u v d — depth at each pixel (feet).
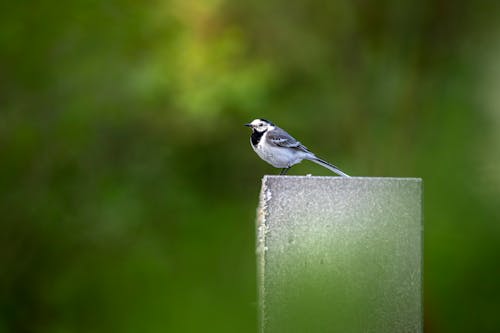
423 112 55.26
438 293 49.67
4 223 49.88
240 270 53.36
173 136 55.16
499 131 53.93
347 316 17.33
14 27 46.44
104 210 51.75
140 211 52.75
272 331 17.33
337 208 17.35
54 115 49.93
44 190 50.62
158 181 55.01
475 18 55.36
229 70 52.01
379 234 17.35
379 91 56.03
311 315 17.35
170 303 49.80
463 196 53.06
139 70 50.57
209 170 57.82
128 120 52.70
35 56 47.98
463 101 55.36
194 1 51.72
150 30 49.52
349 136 55.36
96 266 51.78
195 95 50.03
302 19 56.85
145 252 52.54
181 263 53.36
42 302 50.57
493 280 49.67
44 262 51.39
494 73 54.95
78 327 49.62
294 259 17.33
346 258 17.33
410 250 17.31
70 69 49.65
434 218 52.39
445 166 53.88
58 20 47.19
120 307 49.78
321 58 57.36
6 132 48.57
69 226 51.72
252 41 57.21
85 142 50.80
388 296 17.33
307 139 56.18
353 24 56.44
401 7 55.47
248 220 55.62
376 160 53.93
